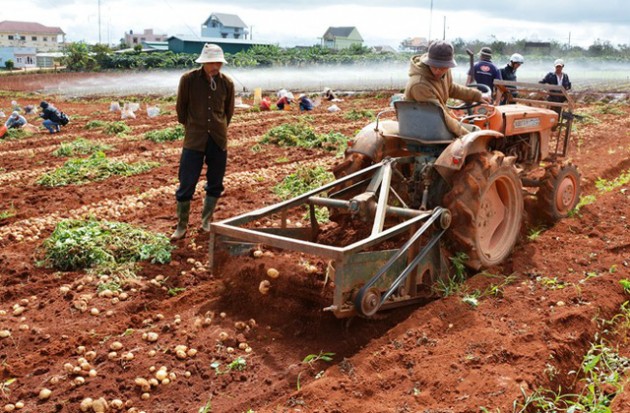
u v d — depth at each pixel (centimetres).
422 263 516
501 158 566
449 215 532
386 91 3081
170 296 562
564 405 403
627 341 489
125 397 408
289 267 552
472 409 378
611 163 1092
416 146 591
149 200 895
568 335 470
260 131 1628
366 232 641
